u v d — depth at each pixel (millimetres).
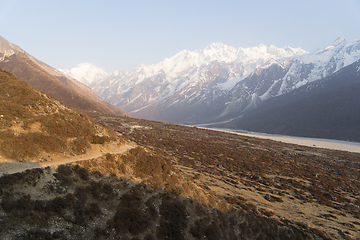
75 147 28781
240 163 73812
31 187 20141
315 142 194125
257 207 40688
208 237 27500
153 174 32094
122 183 27828
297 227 35406
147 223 24703
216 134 145750
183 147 88625
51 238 17734
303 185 57875
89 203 22922
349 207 46562
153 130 120438
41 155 24516
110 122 124438
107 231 21562
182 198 30719
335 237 34219
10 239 15938
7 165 20906
